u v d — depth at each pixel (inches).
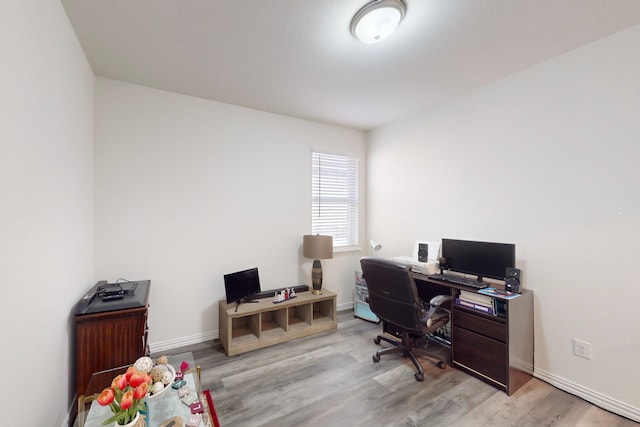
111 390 42.1
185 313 108.5
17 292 41.9
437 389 81.6
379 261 87.7
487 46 77.5
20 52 42.5
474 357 87.7
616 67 72.1
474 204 105.3
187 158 108.8
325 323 123.3
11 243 40.3
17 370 42.0
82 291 78.1
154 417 50.0
